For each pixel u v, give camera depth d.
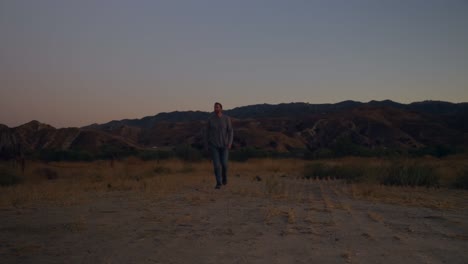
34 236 6.87
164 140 119.75
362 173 19.48
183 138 118.06
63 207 10.04
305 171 22.69
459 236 7.00
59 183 17.50
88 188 14.54
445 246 6.30
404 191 14.01
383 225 7.89
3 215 8.91
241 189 13.59
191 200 11.12
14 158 30.11
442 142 102.19
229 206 10.12
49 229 7.39
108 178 19.09
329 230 7.35
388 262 5.42
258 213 9.06
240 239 6.64
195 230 7.32
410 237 6.89
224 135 14.50
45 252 5.87
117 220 8.24
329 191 13.90
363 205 10.49
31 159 40.84
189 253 5.81
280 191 13.09
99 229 7.39
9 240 6.60
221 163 14.79
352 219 8.46
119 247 6.14
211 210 9.48
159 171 25.00
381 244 6.38
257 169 28.67
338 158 43.53
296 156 52.09
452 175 18.45
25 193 12.16
